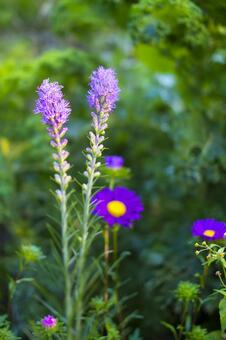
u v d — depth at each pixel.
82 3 2.61
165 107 3.14
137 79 3.43
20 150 2.82
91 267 1.20
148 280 2.31
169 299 1.92
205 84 2.37
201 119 2.28
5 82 2.67
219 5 1.86
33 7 3.80
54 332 1.34
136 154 2.99
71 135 2.72
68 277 1.14
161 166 2.70
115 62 3.44
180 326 1.52
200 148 2.18
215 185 2.37
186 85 2.43
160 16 2.10
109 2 2.42
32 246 1.53
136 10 2.11
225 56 2.31
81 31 3.03
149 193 2.72
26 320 2.02
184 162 2.19
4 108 2.96
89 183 1.24
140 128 3.07
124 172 1.71
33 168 2.81
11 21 3.77
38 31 3.84
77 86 2.96
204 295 1.82
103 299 1.68
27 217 2.80
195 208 2.40
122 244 2.52
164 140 3.00
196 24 2.00
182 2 1.83
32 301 2.10
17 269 2.37
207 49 2.24
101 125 1.24
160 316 2.18
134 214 1.58
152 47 2.37
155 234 2.54
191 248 2.06
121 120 3.09
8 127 2.98
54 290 2.10
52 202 2.75
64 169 1.20
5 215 2.66
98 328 1.59
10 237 2.73
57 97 1.18
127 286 2.35
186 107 2.49
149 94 3.12
